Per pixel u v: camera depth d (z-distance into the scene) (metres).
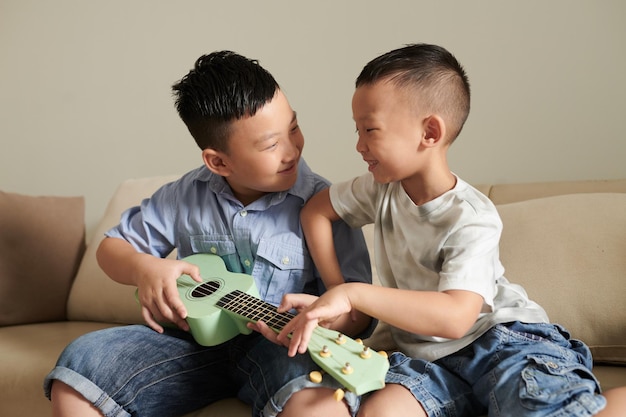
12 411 1.35
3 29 2.28
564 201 1.39
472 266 1.03
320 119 2.01
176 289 1.16
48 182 2.30
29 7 2.25
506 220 1.40
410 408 0.99
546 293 1.27
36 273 1.79
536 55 1.77
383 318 1.00
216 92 1.15
